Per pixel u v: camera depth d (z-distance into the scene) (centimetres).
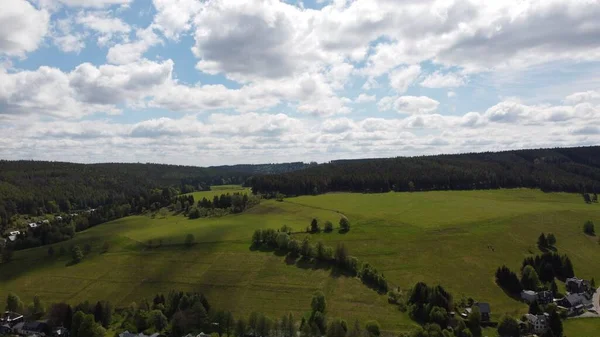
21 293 16062
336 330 11538
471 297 14175
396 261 16762
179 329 12581
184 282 15812
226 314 12725
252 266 16638
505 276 15162
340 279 15400
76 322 12794
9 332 13225
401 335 11862
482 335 12162
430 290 13500
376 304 13738
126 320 13575
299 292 14588
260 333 12100
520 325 12456
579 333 12275
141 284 15988
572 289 15138
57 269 18012
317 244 17038
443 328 12331
